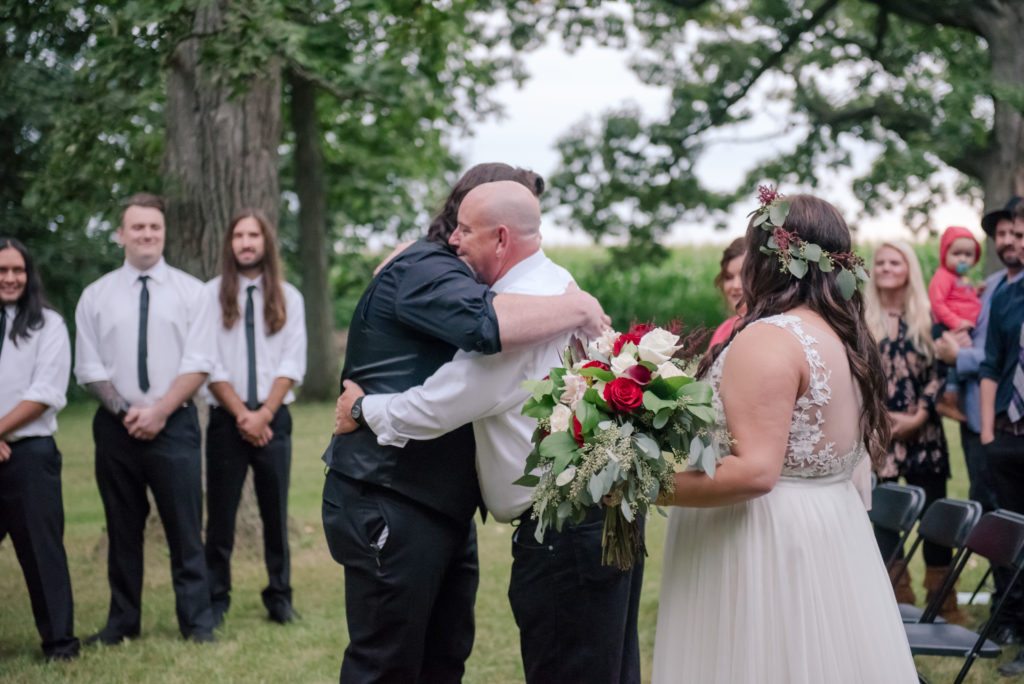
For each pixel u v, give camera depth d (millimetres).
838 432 2355
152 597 5473
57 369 4332
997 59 12641
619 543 2414
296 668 4289
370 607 2869
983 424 4426
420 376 2848
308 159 15969
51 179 7379
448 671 3176
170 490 4602
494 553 6625
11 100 12391
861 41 15266
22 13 5594
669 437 2289
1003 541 3490
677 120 16344
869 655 2336
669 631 2494
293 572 6098
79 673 4180
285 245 18844
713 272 22672
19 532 4309
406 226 19359
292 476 9906
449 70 13875
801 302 2404
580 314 2705
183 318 4688
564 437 2328
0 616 5211
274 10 5508
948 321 5082
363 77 8523
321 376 16328
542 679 2746
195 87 6379
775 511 2344
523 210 2770
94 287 4656
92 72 6039
